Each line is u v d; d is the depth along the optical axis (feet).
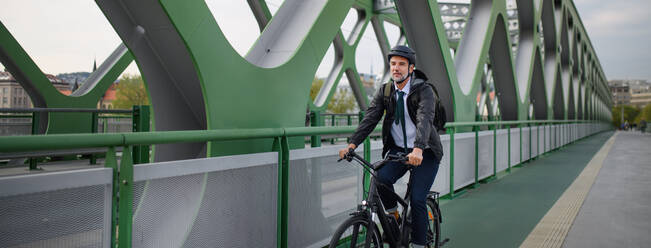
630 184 22.67
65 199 4.98
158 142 5.94
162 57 9.52
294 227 8.96
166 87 10.04
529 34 44.98
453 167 18.44
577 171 28.73
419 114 7.41
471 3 30.25
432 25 21.72
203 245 6.79
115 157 5.52
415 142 7.12
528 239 12.17
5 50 29.89
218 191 7.06
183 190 6.44
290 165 8.82
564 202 17.71
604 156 40.60
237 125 9.57
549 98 60.95
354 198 11.00
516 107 38.34
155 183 6.00
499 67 36.58
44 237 4.78
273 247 8.39
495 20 30.71
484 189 21.22
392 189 7.88
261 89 10.36
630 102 557.74
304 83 12.22
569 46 77.46
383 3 85.92
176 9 8.02
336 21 13.78
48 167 24.86
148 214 5.91
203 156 11.13
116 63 39.40
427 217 8.09
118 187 5.59
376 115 8.16
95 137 5.18
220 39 9.05
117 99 156.04
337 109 180.55
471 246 11.53
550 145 45.55
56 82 74.54
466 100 26.32
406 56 7.54
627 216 15.05
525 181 24.04
